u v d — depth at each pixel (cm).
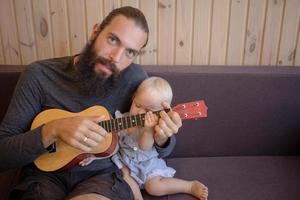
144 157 118
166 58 156
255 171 133
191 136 142
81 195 96
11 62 157
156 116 103
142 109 114
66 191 108
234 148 145
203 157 145
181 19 149
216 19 149
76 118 98
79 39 153
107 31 105
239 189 122
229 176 130
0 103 140
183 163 140
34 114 112
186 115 102
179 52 155
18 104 109
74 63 114
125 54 107
